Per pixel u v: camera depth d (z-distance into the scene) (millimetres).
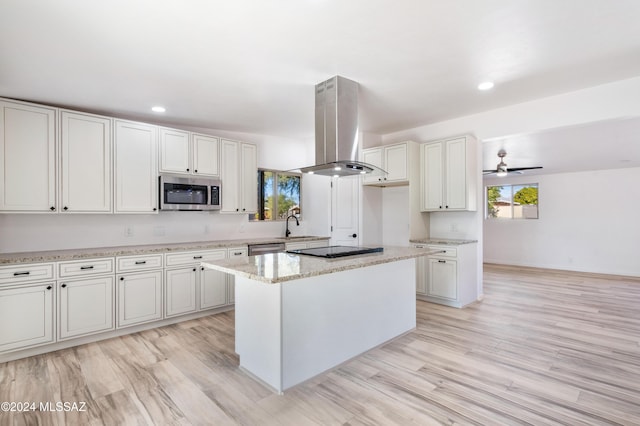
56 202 3162
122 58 2531
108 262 3195
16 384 2355
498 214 8602
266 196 5215
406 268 3336
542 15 2061
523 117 3766
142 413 2012
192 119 4211
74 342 3037
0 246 3160
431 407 2053
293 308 2271
